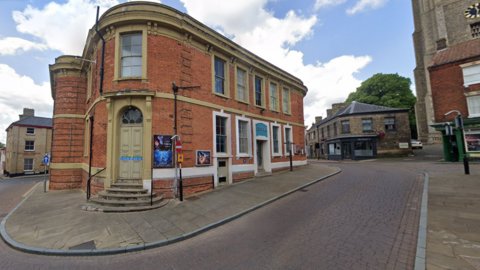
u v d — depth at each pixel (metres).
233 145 11.84
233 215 6.49
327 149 32.62
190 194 9.35
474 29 28.06
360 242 4.41
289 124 16.92
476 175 9.84
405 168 14.75
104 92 9.33
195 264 4.00
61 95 13.79
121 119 9.27
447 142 16.92
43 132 33.12
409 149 24.69
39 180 24.50
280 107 16.19
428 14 34.88
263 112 14.34
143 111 8.91
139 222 6.22
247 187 10.12
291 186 9.88
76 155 13.57
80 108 13.95
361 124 26.67
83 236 5.37
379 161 22.38
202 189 9.86
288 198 8.20
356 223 5.38
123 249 4.64
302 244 4.47
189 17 10.00
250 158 12.72
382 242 4.38
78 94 13.99
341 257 3.88
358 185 9.63
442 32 32.81
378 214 5.91
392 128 25.67
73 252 4.56
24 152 31.30
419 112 34.66
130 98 8.95
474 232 4.55
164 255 4.45
